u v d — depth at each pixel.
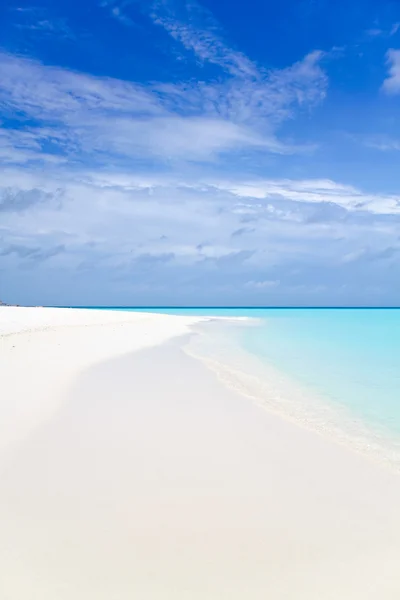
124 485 7.05
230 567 5.11
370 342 31.31
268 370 18.83
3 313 41.34
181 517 6.16
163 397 13.12
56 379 14.20
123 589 4.66
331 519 6.30
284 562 5.25
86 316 48.31
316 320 69.44
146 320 53.41
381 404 13.09
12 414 10.11
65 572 4.87
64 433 9.29
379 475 7.96
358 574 5.07
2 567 4.89
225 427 10.48
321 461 8.55
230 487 7.20
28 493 6.60
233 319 73.50
